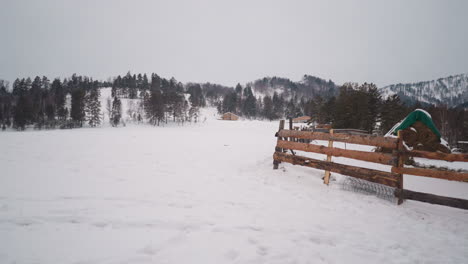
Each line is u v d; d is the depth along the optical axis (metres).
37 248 2.10
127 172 5.47
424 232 3.07
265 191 4.42
